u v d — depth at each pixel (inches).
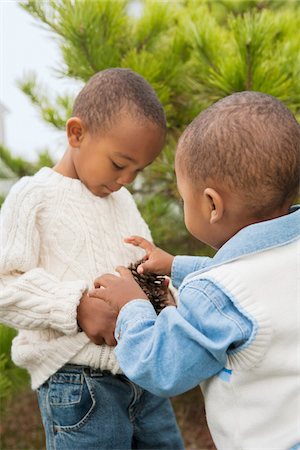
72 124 60.1
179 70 84.3
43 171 61.7
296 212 50.6
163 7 84.4
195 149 49.8
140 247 62.4
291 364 48.6
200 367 48.6
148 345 49.6
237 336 47.6
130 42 84.9
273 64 75.9
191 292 49.1
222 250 50.3
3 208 60.1
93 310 57.4
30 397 108.0
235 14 104.4
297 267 49.3
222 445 51.1
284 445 48.9
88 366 59.5
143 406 63.5
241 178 48.6
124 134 58.6
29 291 57.3
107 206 62.6
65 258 59.6
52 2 78.5
